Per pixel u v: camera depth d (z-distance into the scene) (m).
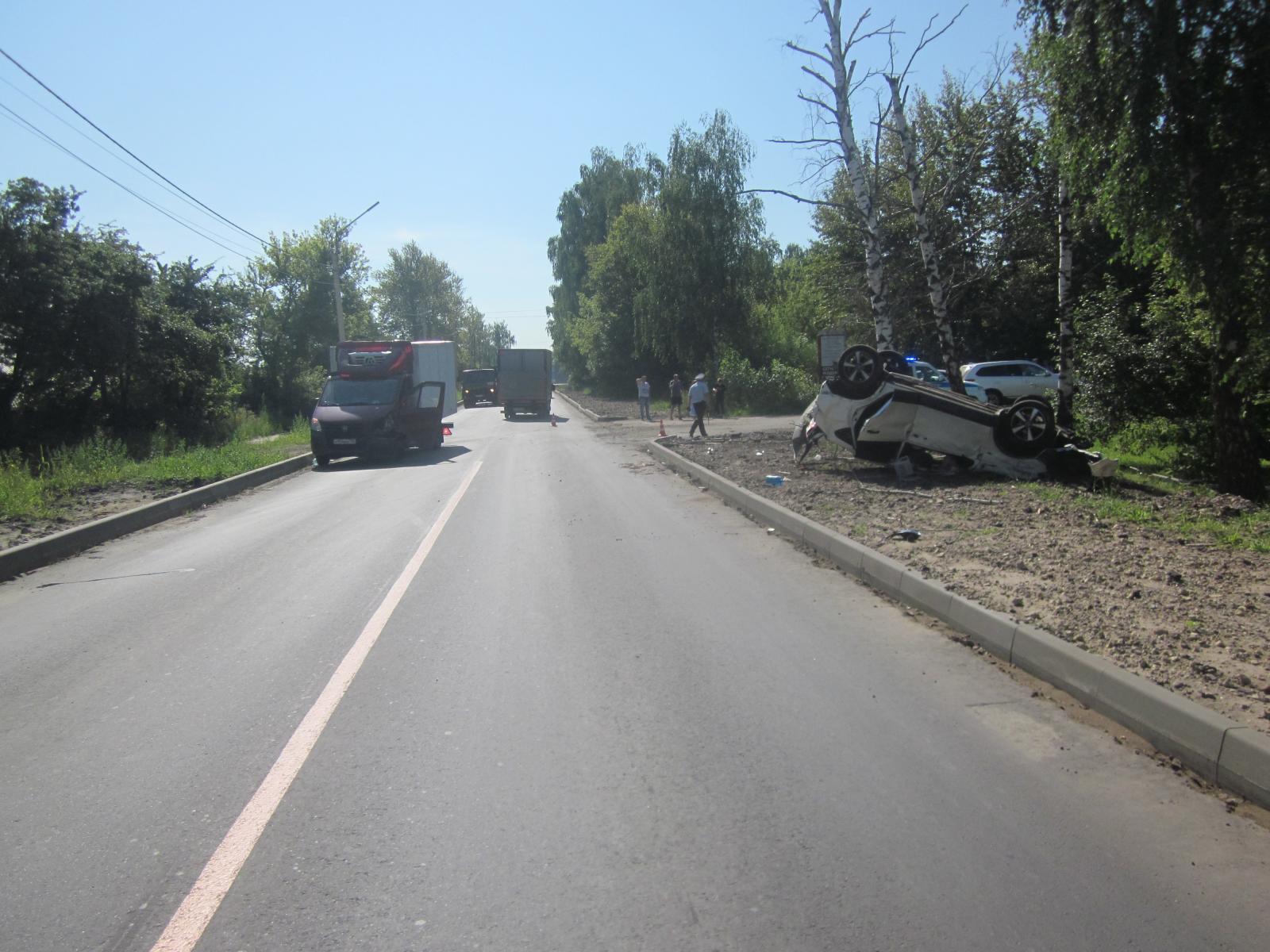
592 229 64.69
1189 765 4.30
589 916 3.21
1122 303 19.52
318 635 6.98
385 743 4.82
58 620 7.78
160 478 17.41
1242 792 4.00
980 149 19.70
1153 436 17.31
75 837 3.88
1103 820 3.81
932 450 13.98
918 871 3.44
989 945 2.99
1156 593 6.75
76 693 5.80
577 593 8.06
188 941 3.12
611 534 11.12
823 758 4.48
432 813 4.01
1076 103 11.32
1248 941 3.00
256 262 46.12
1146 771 4.27
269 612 7.77
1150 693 4.63
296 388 42.19
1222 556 7.97
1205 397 16.86
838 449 18.41
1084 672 5.15
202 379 30.16
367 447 21.86
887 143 28.09
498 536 11.14
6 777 4.52
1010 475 13.54
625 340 54.25
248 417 35.22
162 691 5.77
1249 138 10.08
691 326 42.50
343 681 5.82
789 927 3.12
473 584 8.55
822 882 3.38
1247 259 10.35
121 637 7.14
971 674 5.68
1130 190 10.94
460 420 42.94
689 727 4.91
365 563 9.74
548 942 3.07
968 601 6.60
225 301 34.97
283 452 24.39
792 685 5.53
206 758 4.69
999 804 3.96
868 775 4.27
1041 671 5.56
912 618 7.00
